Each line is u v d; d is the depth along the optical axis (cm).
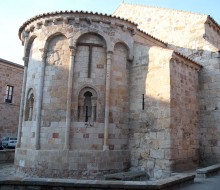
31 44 1728
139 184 888
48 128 1486
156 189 877
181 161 1460
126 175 1352
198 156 1662
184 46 2008
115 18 1603
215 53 1781
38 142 1476
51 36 1574
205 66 1812
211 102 1728
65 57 1548
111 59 1578
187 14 2058
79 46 1562
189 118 1616
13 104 3288
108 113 1512
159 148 1429
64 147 1434
